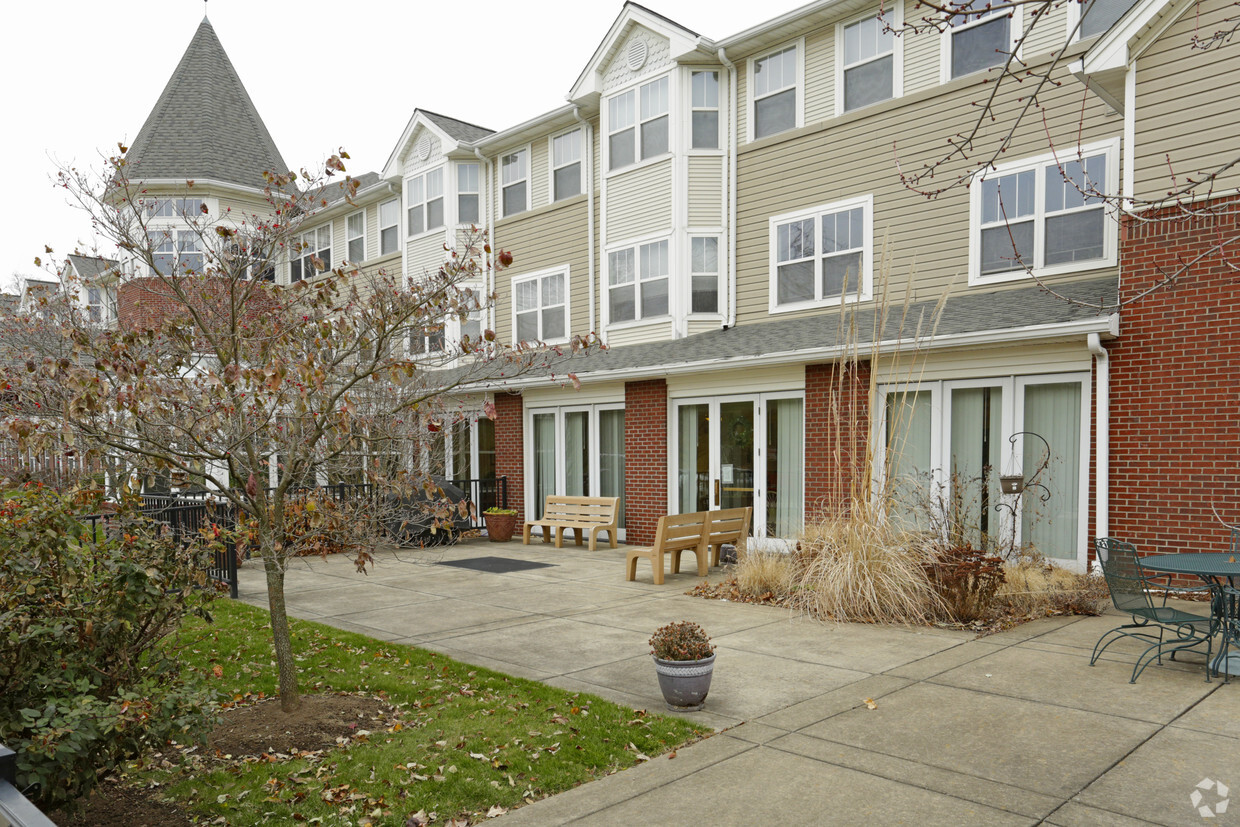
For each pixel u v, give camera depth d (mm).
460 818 3994
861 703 5609
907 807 3986
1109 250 10859
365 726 5316
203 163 21141
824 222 13828
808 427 12102
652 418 14398
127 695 3922
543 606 9344
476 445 18438
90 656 4223
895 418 9211
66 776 3689
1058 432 9938
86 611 4215
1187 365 8852
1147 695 5656
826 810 3975
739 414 13328
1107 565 6539
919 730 5055
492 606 9367
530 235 18719
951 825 3791
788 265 14336
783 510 12742
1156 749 4656
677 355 13734
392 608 9305
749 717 5375
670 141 15352
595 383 15375
